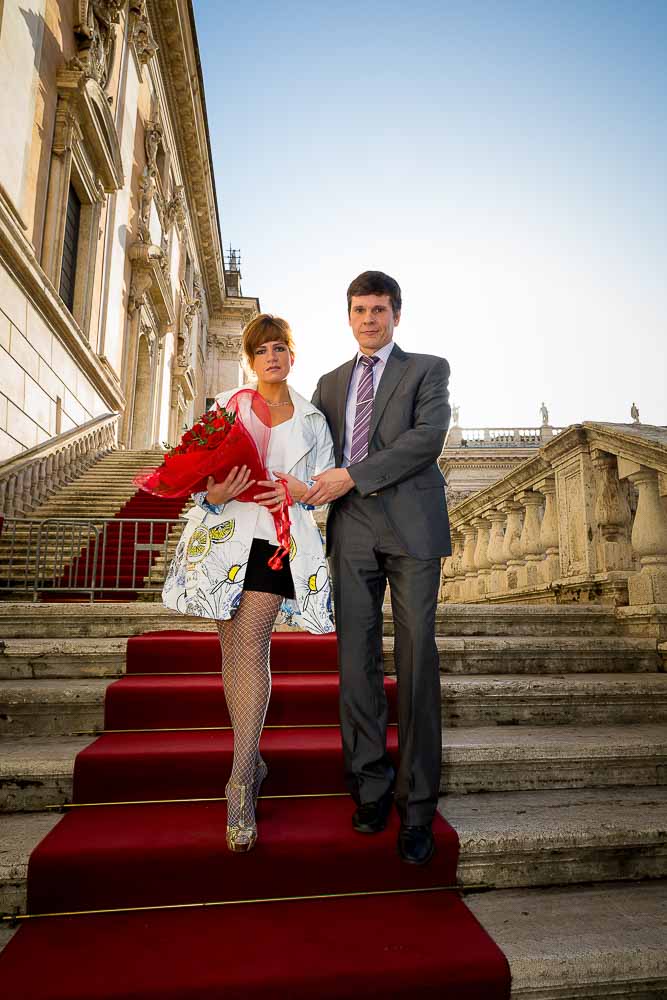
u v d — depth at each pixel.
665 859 2.31
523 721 3.20
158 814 2.36
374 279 2.56
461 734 2.95
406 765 2.18
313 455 2.40
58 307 11.00
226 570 2.23
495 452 32.97
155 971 1.70
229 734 2.88
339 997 1.68
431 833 2.15
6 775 2.45
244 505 2.32
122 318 17.38
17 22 9.88
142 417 21.11
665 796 2.64
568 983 1.75
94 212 14.36
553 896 2.15
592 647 3.78
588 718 3.24
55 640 3.49
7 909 1.99
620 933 1.90
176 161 25.52
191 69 23.12
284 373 2.38
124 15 16.47
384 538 2.34
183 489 2.18
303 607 2.20
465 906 2.06
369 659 2.36
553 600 5.37
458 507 7.62
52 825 2.30
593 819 2.36
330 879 2.12
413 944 1.83
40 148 11.15
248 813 2.10
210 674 3.43
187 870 2.06
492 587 6.75
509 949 1.81
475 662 3.67
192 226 30.25
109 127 13.55
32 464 9.72
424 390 2.44
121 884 2.03
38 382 10.77
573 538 5.14
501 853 2.21
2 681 3.29
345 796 2.58
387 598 6.71
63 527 5.35
